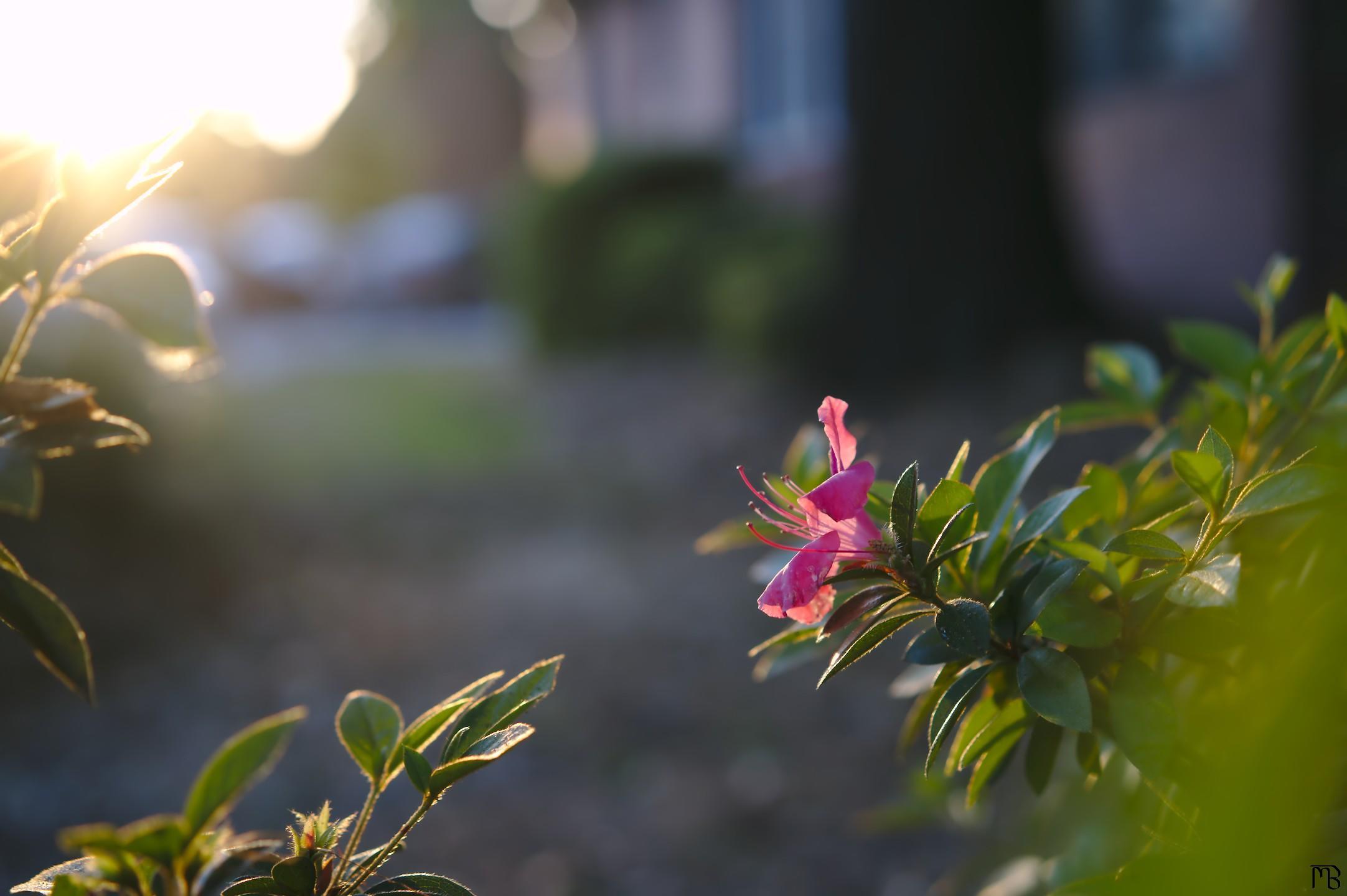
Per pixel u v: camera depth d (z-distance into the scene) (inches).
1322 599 34.1
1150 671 40.4
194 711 196.5
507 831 167.5
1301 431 52.9
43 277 37.5
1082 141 488.7
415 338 630.5
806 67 597.6
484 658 221.3
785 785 174.4
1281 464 55.4
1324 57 264.7
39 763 177.9
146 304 39.3
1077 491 42.8
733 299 411.2
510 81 1278.3
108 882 43.9
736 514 297.1
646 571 263.6
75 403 41.1
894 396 350.9
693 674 212.8
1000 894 83.1
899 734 185.8
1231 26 393.7
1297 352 57.6
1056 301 357.1
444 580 261.7
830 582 40.4
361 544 282.7
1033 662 39.6
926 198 349.1
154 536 249.6
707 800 172.6
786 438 342.6
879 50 350.0
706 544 66.7
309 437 382.0
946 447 299.1
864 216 356.5
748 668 214.2
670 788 176.1
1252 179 383.2
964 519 41.0
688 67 727.1
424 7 1270.9
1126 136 456.4
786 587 41.1
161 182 37.5
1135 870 36.7
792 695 203.2
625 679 212.1
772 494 51.4
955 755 46.2
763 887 152.6
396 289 802.8
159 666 211.5
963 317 349.7
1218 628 40.8
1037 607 39.8
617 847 162.2
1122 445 268.1
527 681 42.8
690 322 530.9
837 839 160.2
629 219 552.4
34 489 40.1
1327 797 26.8
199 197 1336.1
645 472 336.8
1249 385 56.1
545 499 323.0
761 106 652.1
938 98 346.9
